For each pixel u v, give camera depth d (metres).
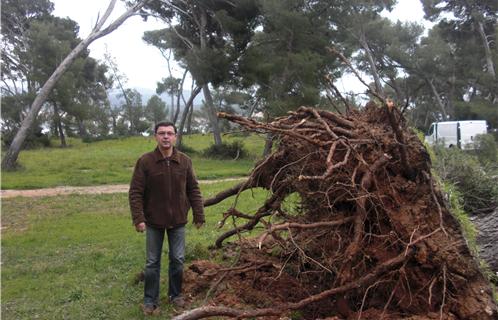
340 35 36.62
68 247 8.98
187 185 5.89
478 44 46.94
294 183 5.45
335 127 5.25
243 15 34.25
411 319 4.50
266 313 4.38
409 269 4.83
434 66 49.56
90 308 5.68
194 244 8.10
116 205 14.23
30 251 8.75
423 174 5.12
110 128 82.56
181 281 5.71
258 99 33.66
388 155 5.01
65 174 23.44
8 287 6.62
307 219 5.56
